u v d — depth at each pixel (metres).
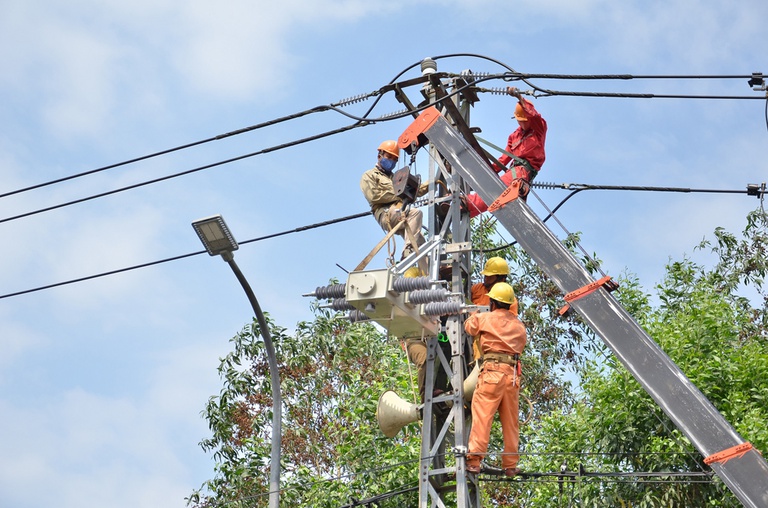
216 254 13.12
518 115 14.24
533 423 23.84
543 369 24.88
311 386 24.31
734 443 10.50
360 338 23.83
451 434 14.12
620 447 18.42
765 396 18.72
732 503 17.28
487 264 13.87
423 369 13.73
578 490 18.64
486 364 12.90
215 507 22.34
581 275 11.98
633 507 18.30
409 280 12.43
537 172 14.42
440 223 14.40
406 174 13.77
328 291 12.88
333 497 19.98
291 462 23.88
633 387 18.53
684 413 10.82
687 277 22.94
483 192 13.07
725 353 19.62
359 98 14.54
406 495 19.34
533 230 12.53
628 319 11.48
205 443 23.59
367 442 20.41
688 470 17.88
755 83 13.48
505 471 13.27
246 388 23.84
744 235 25.12
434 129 13.62
